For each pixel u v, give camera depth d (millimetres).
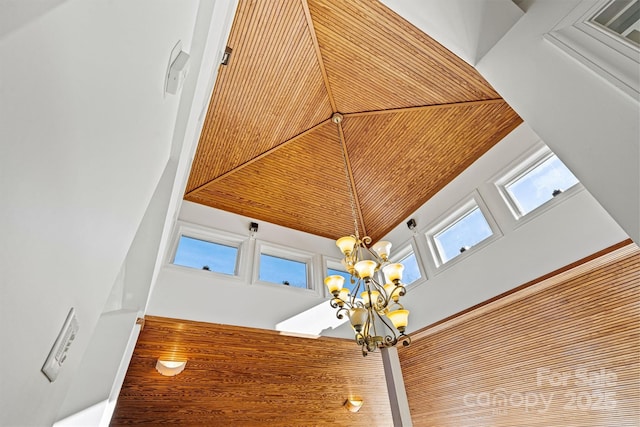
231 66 3609
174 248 4348
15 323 447
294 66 3844
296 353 4512
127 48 663
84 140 570
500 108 4133
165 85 1120
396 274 3078
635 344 2920
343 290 3307
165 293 3881
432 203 5141
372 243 6078
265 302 4449
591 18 1410
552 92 1467
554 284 3451
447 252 4805
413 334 4645
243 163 4699
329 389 4715
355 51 3797
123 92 711
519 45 1660
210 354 4059
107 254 973
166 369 3711
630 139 1160
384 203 5523
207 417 3916
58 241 545
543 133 1503
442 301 4434
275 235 5270
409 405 4652
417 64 3859
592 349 3158
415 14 1941
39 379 647
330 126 4734
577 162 1352
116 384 2918
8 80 308
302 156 4906
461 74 3898
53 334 646
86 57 490
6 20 280
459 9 1796
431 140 4668
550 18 1558
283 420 4340
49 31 364
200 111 2182
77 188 597
